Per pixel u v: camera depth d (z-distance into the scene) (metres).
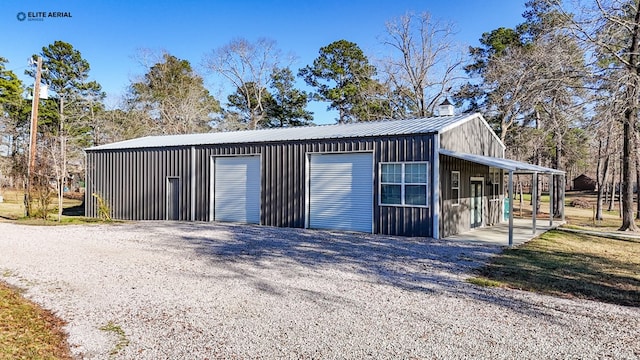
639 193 20.55
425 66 28.72
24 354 3.75
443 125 12.34
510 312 5.01
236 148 15.12
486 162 10.70
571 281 6.69
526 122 25.06
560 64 12.74
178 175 16.47
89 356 3.77
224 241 10.62
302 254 8.83
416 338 4.16
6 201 26.66
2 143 29.88
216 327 4.48
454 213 12.59
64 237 11.27
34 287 6.13
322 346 3.96
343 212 12.98
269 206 14.34
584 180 45.84
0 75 33.72
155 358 3.71
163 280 6.56
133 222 15.86
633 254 9.62
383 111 30.36
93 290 5.97
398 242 10.56
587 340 4.12
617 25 12.55
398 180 11.93
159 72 38.09
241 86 38.00
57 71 34.88
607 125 12.26
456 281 6.57
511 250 9.57
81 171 32.84
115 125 33.16
